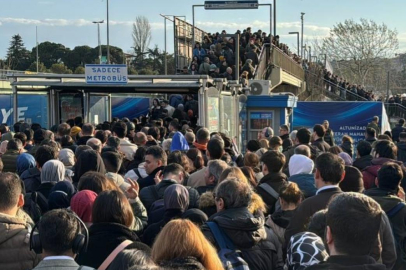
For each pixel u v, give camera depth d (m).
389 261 3.95
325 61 46.09
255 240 3.67
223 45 22.58
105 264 3.19
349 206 2.62
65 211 2.88
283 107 16.77
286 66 27.91
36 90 14.27
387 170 4.78
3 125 11.23
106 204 3.44
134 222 4.32
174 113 15.09
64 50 74.75
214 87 13.45
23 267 3.39
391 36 59.44
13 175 3.65
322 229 3.47
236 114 15.39
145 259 2.85
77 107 15.34
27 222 3.88
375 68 59.41
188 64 24.94
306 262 3.06
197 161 6.87
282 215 4.46
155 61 69.00
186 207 4.32
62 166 5.31
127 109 23.80
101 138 8.79
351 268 2.54
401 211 4.56
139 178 6.34
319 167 4.33
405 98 35.47
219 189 3.82
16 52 75.69
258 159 6.68
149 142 9.21
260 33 26.30
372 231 2.59
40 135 8.84
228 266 3.40
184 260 2.42
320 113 19.84
